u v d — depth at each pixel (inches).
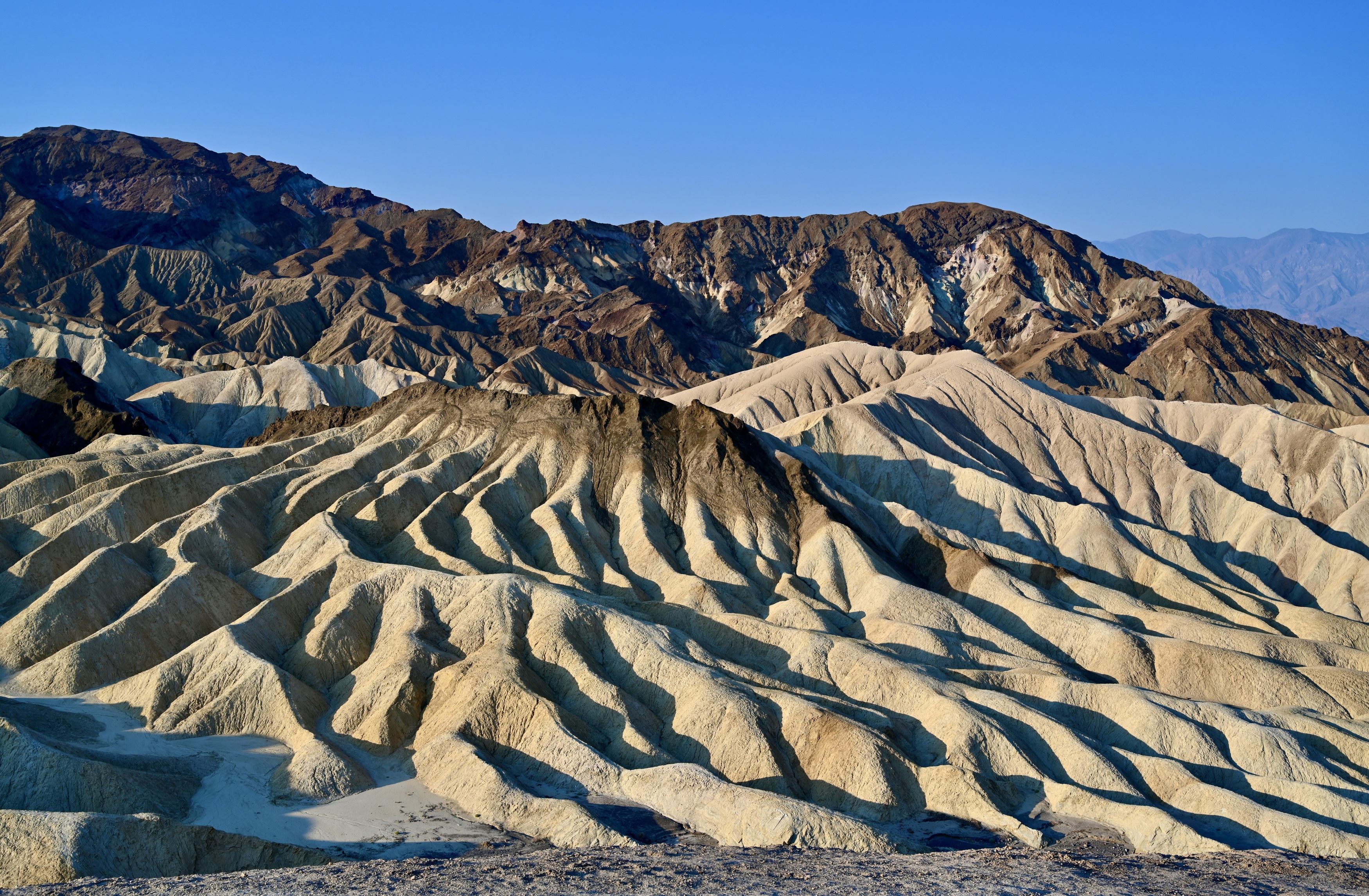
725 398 7485.2
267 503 3452.3
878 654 2637.8
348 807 2022.6
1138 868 1705.2
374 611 2719.0
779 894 1499.8
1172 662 2834.6
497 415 3951.8
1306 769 2263.8
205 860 1755.7
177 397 6550.2
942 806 2113.7
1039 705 2556.6
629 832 1927.9
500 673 2345.0
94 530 3171.8
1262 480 5142.7
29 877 1608.0
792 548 3467.0
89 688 2442.2
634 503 3511.3
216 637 2465.6
